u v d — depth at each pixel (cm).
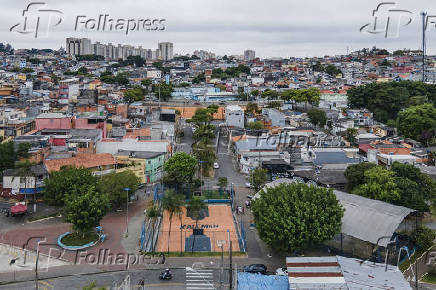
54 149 12325
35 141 12044
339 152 13375
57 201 9312
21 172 10019
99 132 13850
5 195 10456
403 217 7456
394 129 18038
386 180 9100
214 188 12006
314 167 12581
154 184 12306
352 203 8250
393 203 8775
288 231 7019
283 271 6844
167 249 8038
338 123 18762
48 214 9625
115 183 10100
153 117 19188
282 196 7706
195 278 6806
